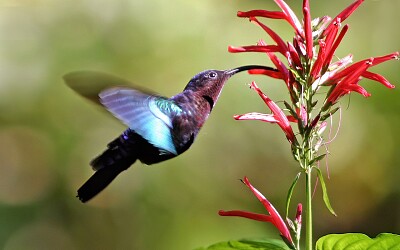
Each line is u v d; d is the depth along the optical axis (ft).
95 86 16.96
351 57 18.66
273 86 34.96
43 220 38.32
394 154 39.37
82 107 37.45
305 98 18.40
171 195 36.60
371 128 38.86
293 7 38.91
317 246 18.76
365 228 41.24
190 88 19.21
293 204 37.88
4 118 37.42
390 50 38.68
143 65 36.58
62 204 38.24
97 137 37.45
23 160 37.88
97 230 37.60
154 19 36.94
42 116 37.55
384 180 40.19
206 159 36.58
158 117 18.60
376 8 39.22
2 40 37.52
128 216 36.94
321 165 39.52
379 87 38.52
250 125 36.52
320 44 18.04
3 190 38.11
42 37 37.52
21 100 37.37
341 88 18.30
